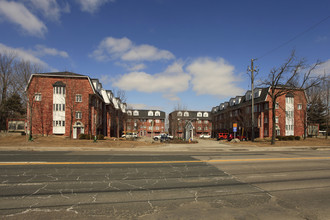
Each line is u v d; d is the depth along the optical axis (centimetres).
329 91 3189
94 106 3575
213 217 408
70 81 3272
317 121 4306
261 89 4447
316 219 407
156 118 7638
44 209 434
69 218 394
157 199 504
